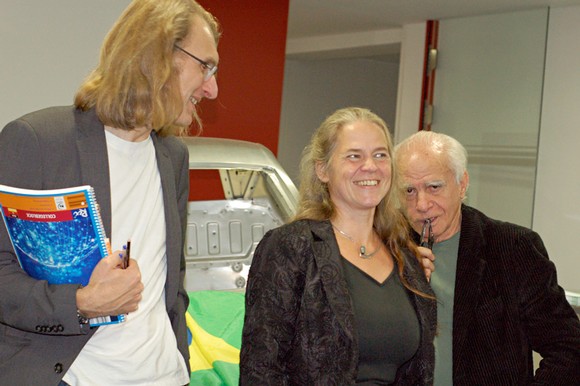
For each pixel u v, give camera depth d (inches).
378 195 78.4
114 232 69.7
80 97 69.4
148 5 69.8
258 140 224.5
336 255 75.3
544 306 93.2
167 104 70.0
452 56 282.8
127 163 71.1
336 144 79.5
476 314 93.3
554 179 257.1
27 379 65.6
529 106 262.7
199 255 121.8
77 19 150.3
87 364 68.2
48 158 66.6
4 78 142.9
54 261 64.1
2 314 65.3
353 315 72.8
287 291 73.2
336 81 393.7
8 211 63.7
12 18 142.7
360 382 73.9
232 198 125.2
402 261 80.8
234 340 102.5
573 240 252.4
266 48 223.1
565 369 90.4
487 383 91.4
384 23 297.0
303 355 72.3
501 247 95.4
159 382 72.1
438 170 94.4
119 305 64.4
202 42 72.5
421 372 77.5
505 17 267.7
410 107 294.8
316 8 278.7
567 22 253.9
